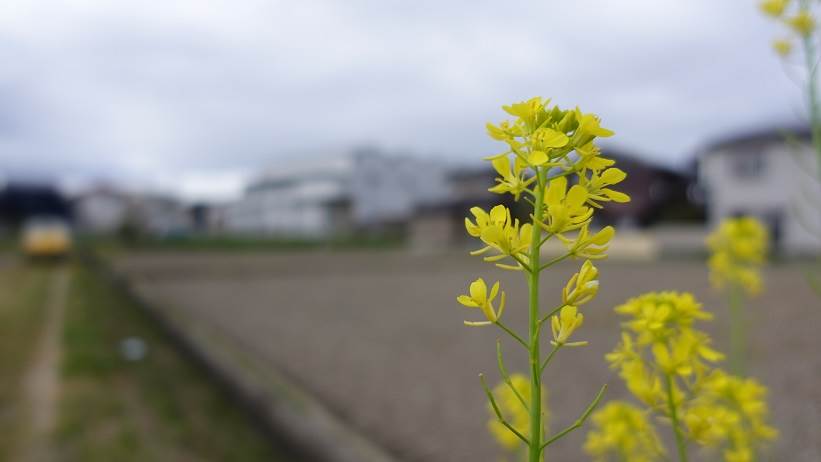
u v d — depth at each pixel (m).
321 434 3.73
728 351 5.82
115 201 65.69
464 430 4.10
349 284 15.05
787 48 2.05
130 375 5.52
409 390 5.20
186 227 64.44
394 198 50.56
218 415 4.45
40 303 10.66
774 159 21.97
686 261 20.73
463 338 7.52
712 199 24.38
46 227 23.75
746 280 2.80
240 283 15.26
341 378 5.68
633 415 1.65
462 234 36.19
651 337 1.25
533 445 0.85
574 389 4.92
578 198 0.82
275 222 53.97
